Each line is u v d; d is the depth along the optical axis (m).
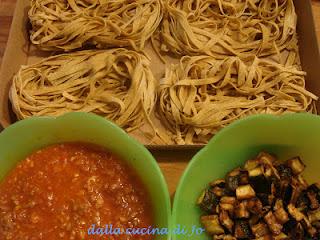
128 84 0.32
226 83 0.30
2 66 0.30
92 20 0.32
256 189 0.25
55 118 0.24
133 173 0.25
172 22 0.33
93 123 0.24
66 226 0.23
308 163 0.27
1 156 0.25
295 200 0.25
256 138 0.26
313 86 0.31
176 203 0.23
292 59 0.33
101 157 0.25
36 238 0.23
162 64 0.33
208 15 0.34
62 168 0.25
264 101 0.30
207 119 0.29
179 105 0.30
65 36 0.32
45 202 0.24
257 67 0.31
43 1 0.34
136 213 0.24
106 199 0.24
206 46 0.32
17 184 0.25
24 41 0.33
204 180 0.27
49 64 0.32
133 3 0.34
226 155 0.27
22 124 0.24
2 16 0.33
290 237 0.24
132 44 0.32
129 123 0.31
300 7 0.33
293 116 0.25
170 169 0.29
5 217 0.24
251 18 0.34
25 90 0.31
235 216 0.24
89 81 0.31
